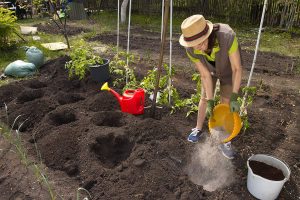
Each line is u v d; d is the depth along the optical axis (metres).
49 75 5.54
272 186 2.65
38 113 4.14
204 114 3.44
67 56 6.02
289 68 6.13
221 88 3.40
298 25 9.32
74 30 9.45
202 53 2.83
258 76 5.71
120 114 4.00
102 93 4.53
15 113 4.12
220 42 2.70
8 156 3.44
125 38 8.51
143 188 2.91
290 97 4.82
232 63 2.84
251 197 2.84
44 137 3.69
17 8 11.05
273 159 2.95
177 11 11.47
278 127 3.95
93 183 3.03
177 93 4.39
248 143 3.58
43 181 3.06
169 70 4.30
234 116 2.84
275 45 7.80
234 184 2.98
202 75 3.14
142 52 7.19
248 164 2.86
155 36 8.85
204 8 10.88
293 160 3.34
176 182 2.96
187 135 3.67
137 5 12.14
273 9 9.47
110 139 3.59
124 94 4.02
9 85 4.91
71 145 3.47
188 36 2.58
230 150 3.28
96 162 3.26
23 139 3.75
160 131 3.61
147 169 3.12
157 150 3.34
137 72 5.46
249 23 10.03
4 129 3.93
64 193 2.92
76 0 11.14
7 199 2.88
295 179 3.08
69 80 5.11
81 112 4.13
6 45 7.15
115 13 12.38
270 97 4.79
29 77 5.53
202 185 3.04
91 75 4.98
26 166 3.27
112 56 6.74
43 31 9.32
